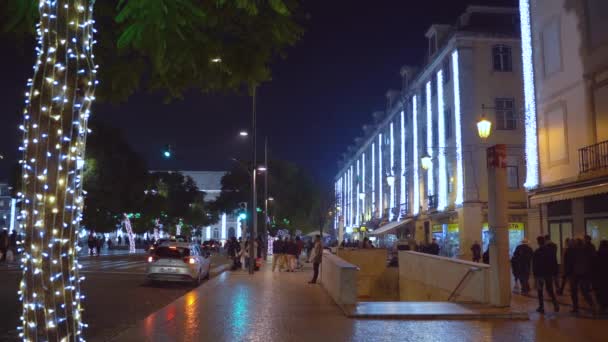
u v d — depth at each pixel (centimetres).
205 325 1062
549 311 1260
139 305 1502
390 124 5431
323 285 1847
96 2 618
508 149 3325
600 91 1908
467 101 3347
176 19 428
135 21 424
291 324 1077
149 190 5334
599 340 925
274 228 6200
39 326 357
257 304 1378
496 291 1238
